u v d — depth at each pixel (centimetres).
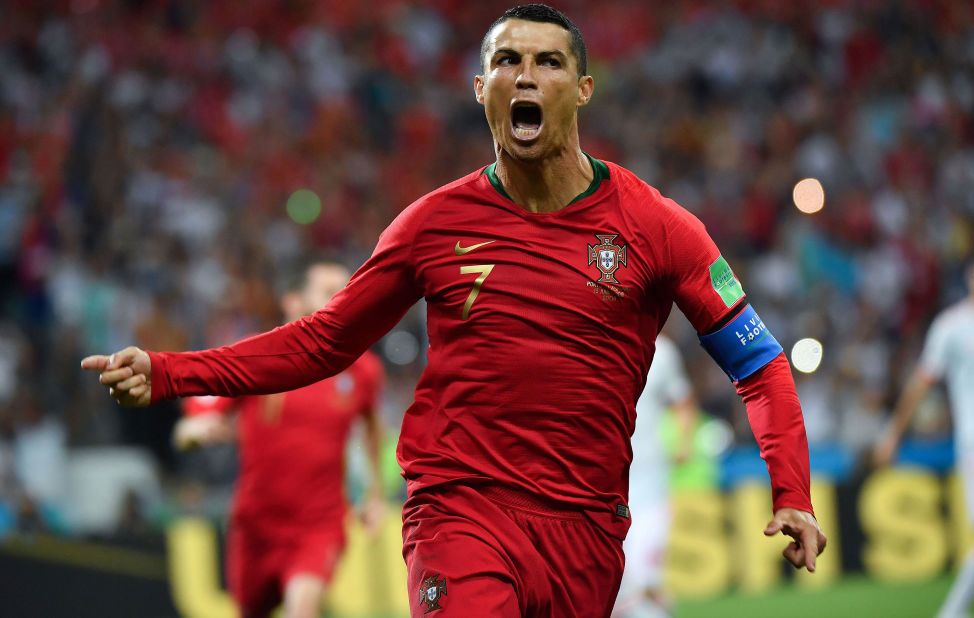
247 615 1109
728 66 3155
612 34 3238
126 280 2203
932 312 2673
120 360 591
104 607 1480
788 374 601
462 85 3039
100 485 1808
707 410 2162
